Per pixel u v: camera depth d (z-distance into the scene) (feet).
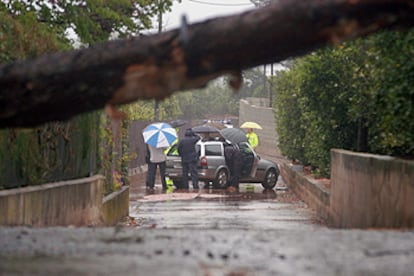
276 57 53.26
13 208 77.87
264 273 45.98
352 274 46.06
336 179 123.85
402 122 101.55
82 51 53.93
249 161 234.58
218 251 53.52
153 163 234.38
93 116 118.21
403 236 61.41
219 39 51.21
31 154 90.12
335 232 64.08
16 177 85.76
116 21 145.89
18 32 88.22
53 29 131.95
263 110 478.18
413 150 109.81
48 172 96.43
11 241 57.93
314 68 148.05
